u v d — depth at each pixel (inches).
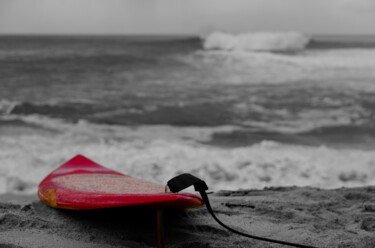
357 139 389.7
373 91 626.8
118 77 734.5
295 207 123.1
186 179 78.7
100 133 389.7
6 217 95.5
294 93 618.5
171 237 91.7
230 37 1071.6
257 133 409.1
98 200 90.4
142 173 262.5
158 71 799.1
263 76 754.2
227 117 482.6
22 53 969.5
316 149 344.2
